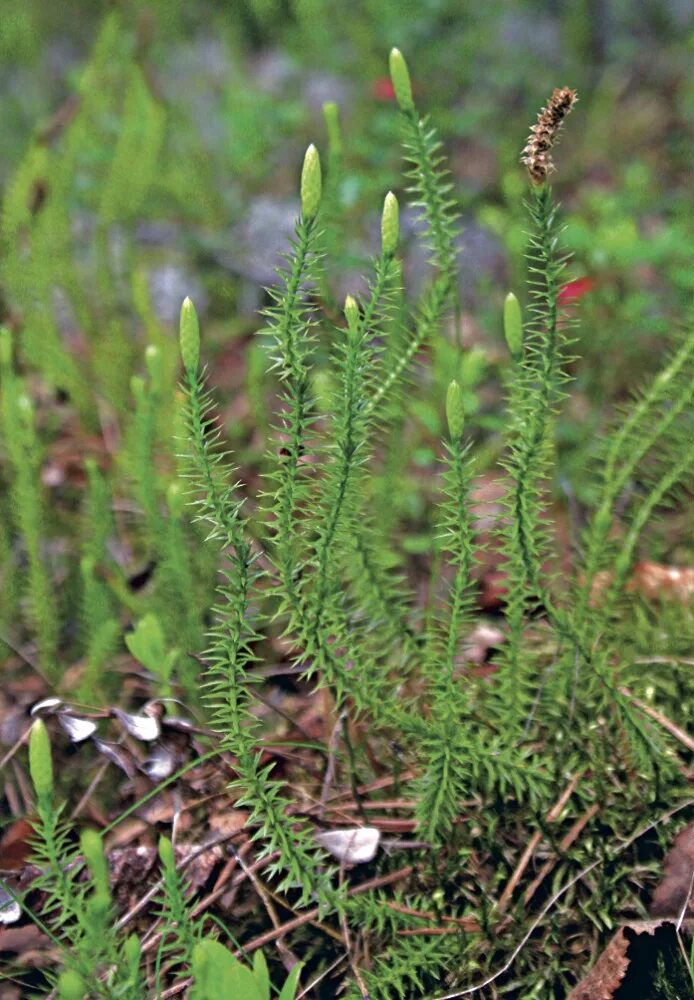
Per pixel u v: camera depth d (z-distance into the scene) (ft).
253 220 3.38
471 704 1.92
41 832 1.60
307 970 1.80
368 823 1.88
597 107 4.03
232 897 1.84
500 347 2.76
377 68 3.84
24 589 2.25
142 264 3.19
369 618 1.93
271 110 3.58
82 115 2.66
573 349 2.53
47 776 1.56
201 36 4.57
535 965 1.78
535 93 4.10
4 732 2.05
